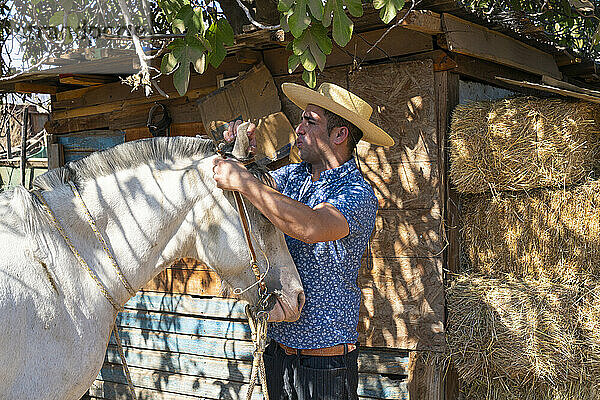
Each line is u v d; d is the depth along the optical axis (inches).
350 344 93.7
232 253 81.5
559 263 134.9
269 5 191.3
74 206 78.2
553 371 124.1
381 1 99.7
